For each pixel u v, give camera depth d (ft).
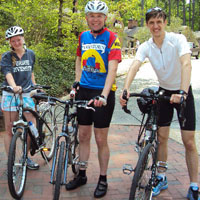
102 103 8.36
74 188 10.44
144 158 8.03
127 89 8.40
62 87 26.94
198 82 36.14
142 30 94.22
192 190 9.71
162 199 9.83
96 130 9.80
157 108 8.79
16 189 9.64
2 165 12.32
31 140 10.87
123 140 16.06
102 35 9.41
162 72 9.34
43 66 26.45
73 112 10.32
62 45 31.94
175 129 18.28
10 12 30.12
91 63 9.55
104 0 29.68
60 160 8.49
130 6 30.42
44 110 12.21
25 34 30.83
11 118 11.03
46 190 10.35
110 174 11.74
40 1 28.32
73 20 28.40
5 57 10.76
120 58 9.32
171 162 12.92
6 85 10.96
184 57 8.51
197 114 22.04
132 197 7.56
